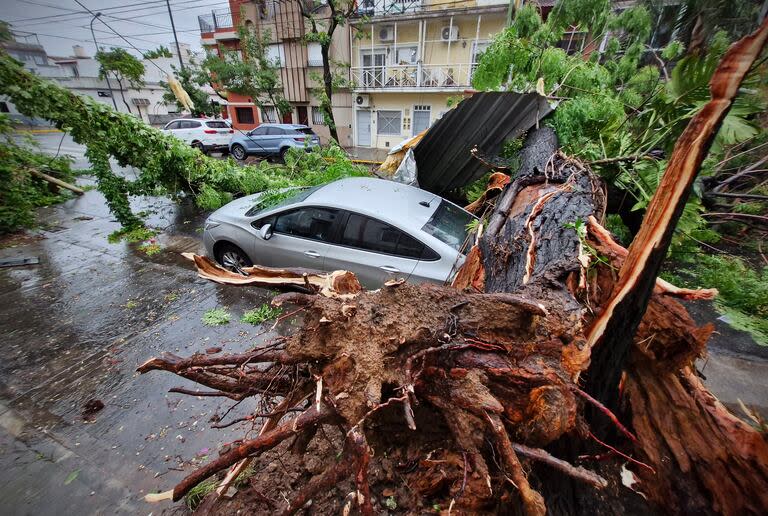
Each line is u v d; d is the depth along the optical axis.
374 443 1.56
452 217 3.86
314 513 1.81
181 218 7.32
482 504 1.31
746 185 5.77
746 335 3.46
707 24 6.72
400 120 17.86
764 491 1.50
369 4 15.47
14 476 2.25
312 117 19.30
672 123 3.47
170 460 2.35
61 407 2.78
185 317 3.93
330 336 1.29
